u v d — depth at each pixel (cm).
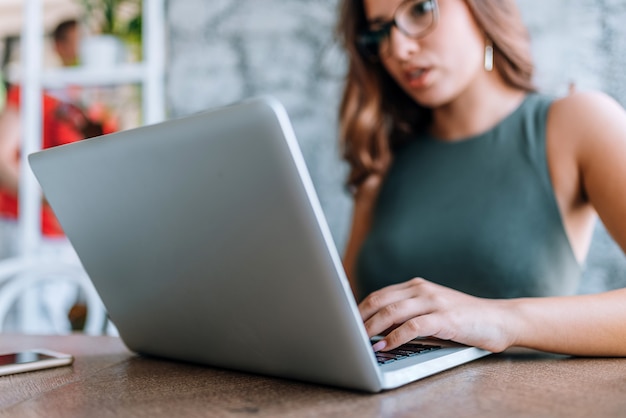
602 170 91
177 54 185
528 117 106
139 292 58
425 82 105
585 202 101
